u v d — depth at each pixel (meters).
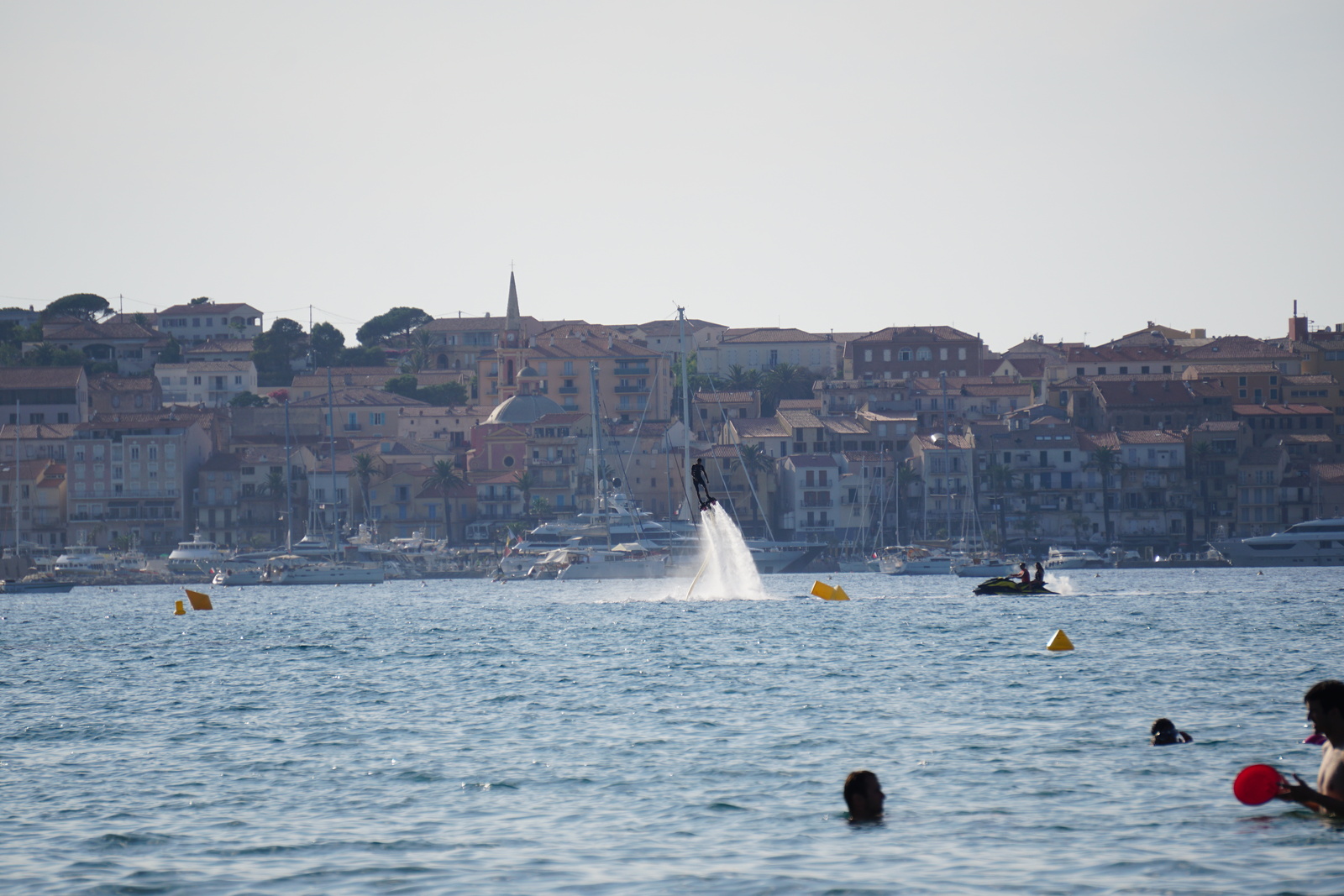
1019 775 112.50
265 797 111.94
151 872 87.62
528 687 186.00
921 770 115.62
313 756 131.62
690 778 114.62
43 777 122.94
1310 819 94.56
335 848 93.56
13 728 156.25
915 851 88.94
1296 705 150.00
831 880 82.56
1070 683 175.12
